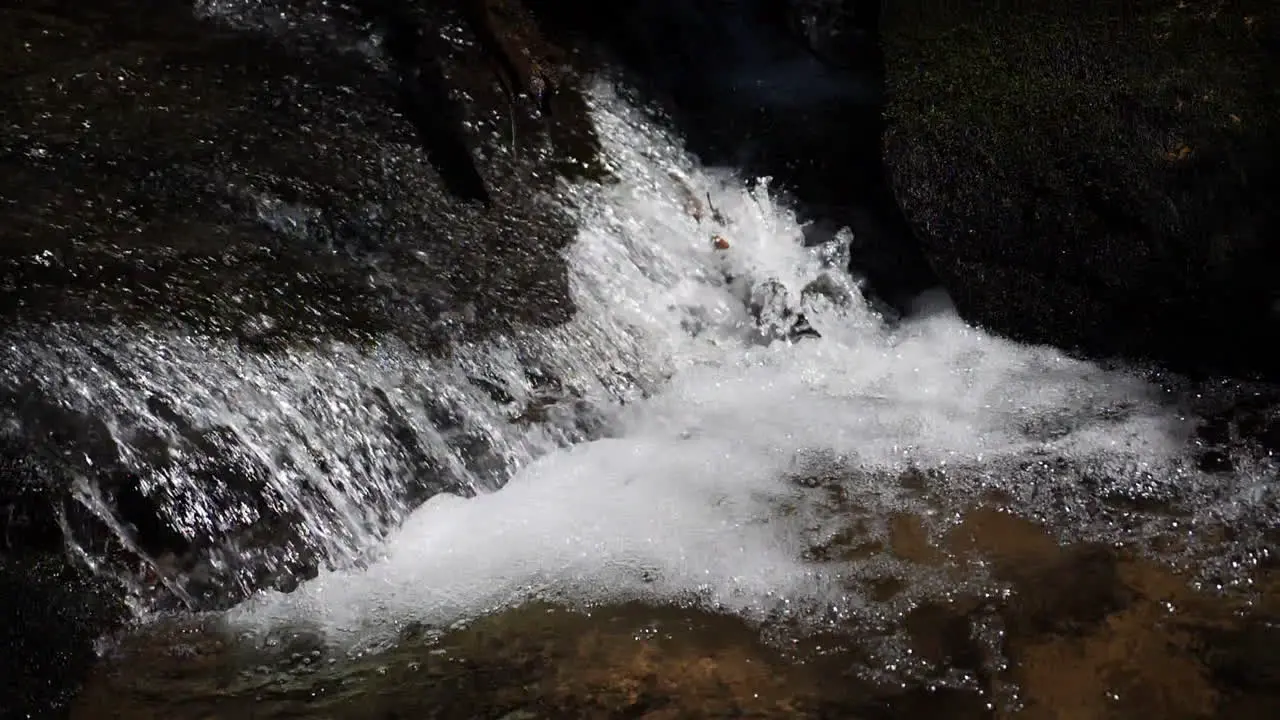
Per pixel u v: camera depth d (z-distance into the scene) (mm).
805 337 4465
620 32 5195
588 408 4012
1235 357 3959
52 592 3107
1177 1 3818
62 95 4086
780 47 5004
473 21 4488
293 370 3553
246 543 3352
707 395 4203
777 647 3102
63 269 3484
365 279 3928
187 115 4172
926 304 4527
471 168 4449
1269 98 3658
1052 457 3775
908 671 2990
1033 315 4246
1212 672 2932
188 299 3564
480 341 3930
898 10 4238
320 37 4742
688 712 2891
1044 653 3021
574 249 4387
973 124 4121
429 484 3670
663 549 3479
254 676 3076
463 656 3121
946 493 3654
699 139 5004
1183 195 3795
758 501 3664
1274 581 3234
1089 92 3922
